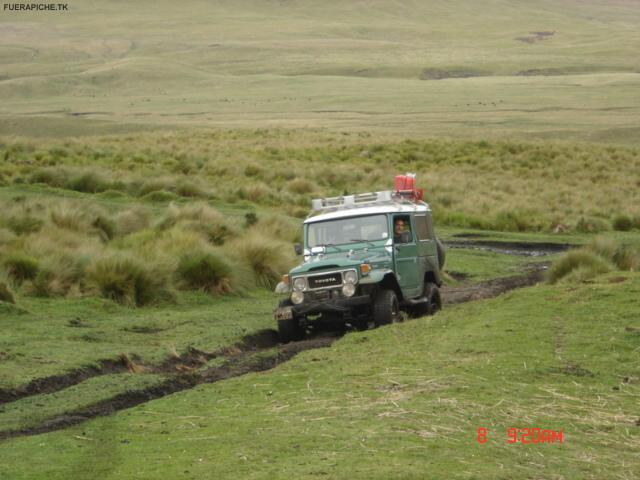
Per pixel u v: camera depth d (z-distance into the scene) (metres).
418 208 19.59
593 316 14.89
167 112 166.00
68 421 10.60
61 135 129.25
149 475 7.95
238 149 65.69
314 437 9.02
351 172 54.91
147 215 29.36
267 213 36.31
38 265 19.70
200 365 14.61
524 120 121.94
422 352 13.23
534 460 8.50
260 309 19.75
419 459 8.25
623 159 69.31
